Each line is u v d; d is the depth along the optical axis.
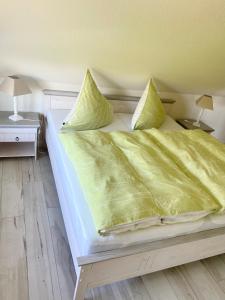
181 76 2.82
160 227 1.34
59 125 2.31
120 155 1.80
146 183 1.55
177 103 3.40
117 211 1.25
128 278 1.51
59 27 1.80
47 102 2.70
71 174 1.64
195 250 1.57
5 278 1.48
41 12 1.64
